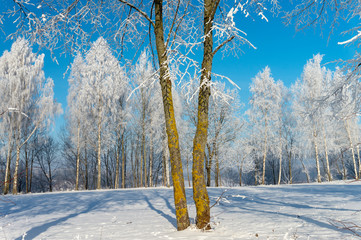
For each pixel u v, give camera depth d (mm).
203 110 5266
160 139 28000
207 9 5461
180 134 25438
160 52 5648
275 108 28844
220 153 26016
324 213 6719
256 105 29078
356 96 5824
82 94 26547
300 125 27594
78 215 8500
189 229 5000
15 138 22734
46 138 29281
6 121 21750
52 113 24281
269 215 6770
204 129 5195
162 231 5281
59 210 9836
